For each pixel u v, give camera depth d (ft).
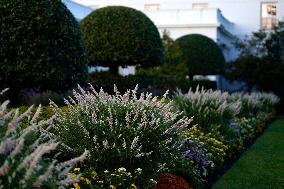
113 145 15.48
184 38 66.08
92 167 15.58
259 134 41.83
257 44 71.61
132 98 18.48
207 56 64.90
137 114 16.65
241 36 86.38
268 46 69.15
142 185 15.52
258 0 85.40
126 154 15.52
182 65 53.78
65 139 16.21
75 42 28.25
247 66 66.54
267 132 43.57
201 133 25.68
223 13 87.04
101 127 16.26
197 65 64.28
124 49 44.78
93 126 16.33
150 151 16.35
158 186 16.11
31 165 9.09
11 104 26.99
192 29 75.10
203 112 28.14
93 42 45.27
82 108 17.25
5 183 9.59
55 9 27.12
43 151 9.11
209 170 21.93
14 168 9.81
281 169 25.63
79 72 28.60
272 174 24.26
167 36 55.83
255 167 25.96
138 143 16.20
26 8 25.93
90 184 14.21
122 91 40.47
